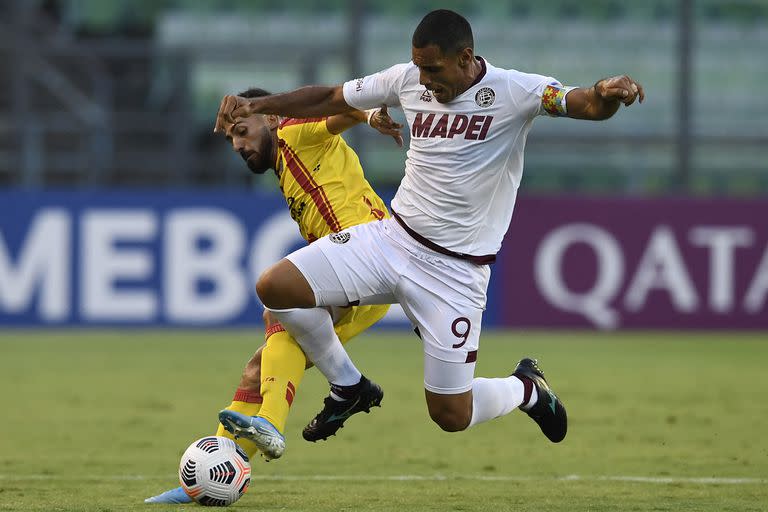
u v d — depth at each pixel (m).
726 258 47.38
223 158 53.38
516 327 47.41
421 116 16.75
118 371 36.38
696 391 32.72
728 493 18.75
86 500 17.80
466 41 15.94
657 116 56.56
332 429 18.16
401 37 57.25
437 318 17.02
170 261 45.69
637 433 25.59
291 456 22.64
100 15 59.59
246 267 45.94
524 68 57.50
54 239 45.38
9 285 45.31
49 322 45.47
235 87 56.72
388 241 17.16
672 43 57.41
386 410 28.94
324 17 59.69
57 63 53.97
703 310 47.44
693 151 51.38
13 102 53.97
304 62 51.22
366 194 18.88
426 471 20.98
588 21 57.72
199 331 47.31
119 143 53.31
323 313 17.27
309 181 18.56
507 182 17.03
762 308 47.50
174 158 53.25
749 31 56.50
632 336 46.94
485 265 17.27
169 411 28.73
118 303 45.59
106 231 45.50
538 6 57.69
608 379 35.12
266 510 16.86
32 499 17.91
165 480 19.88
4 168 53.34
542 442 24.42
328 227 18.62
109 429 25.97
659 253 47.31
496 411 17.92
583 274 47.34
